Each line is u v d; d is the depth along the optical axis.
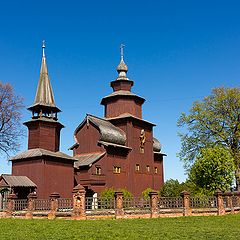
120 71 54.19
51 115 43.72
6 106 48.91
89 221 23.52
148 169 50.12
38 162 39.25
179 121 48.69
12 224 21.77
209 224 21.08
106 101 52.16
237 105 46.31
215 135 46.78
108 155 44.12
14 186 36.44
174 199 29.14
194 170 35.34
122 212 26.41
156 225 20.52
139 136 49.47
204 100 48.47
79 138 47.09
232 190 37.88
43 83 44.91
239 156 44.06
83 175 42.19
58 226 20.09
